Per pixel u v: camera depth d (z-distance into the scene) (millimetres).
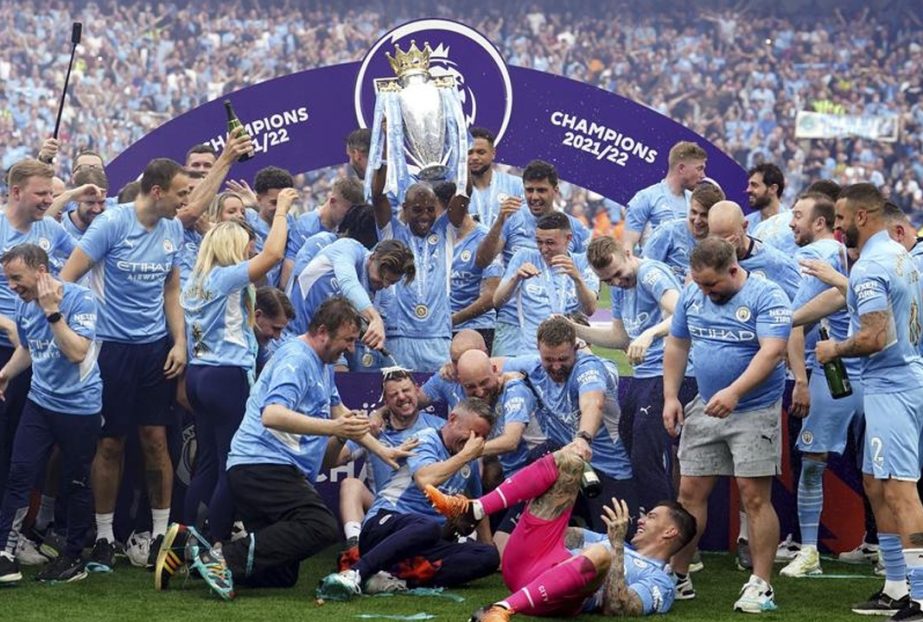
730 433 8789
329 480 10430
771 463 8719
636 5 53031
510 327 12086
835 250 9945
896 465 8484
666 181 12641
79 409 9203
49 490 10078
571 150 13859
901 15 52031
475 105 13773
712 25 52438
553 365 9664
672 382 9180
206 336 9531
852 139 48219
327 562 10008
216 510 9258
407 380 9617
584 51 52281
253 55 50531
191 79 49125
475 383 9562
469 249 12031
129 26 49719
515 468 10000
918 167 47562
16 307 10000
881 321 8391
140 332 9891
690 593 9047
